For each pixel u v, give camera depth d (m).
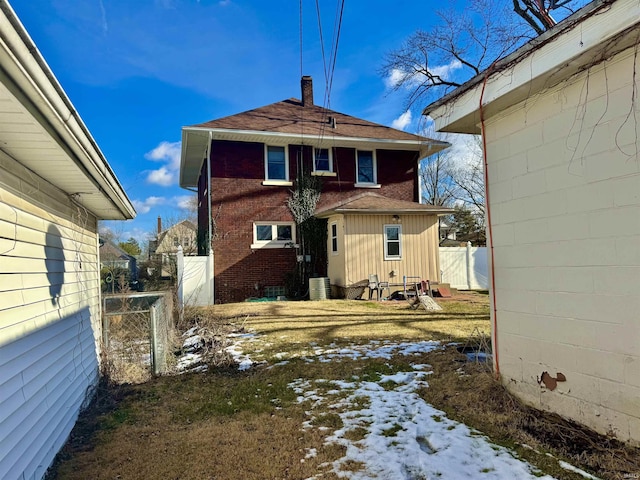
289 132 14.46
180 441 3.48
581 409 3.12
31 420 2.79
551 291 3.39
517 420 3.42
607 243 2.90
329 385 4.77
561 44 2.92
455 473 2.72
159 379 5.45
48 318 3.41
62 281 3.93
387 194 16.11
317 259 14.96
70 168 3.18
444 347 6.16
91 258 5.54
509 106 3.83
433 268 14.02
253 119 15.20
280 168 15.07
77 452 3.34
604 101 2.92
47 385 3.20
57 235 3.85
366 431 3.51
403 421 3.67
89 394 4.58
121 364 5.80
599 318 2.96
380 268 13.55
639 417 2.69
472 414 3.67
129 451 3.32
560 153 3.29
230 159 14.32
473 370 4.70
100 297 6.15
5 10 1.40
